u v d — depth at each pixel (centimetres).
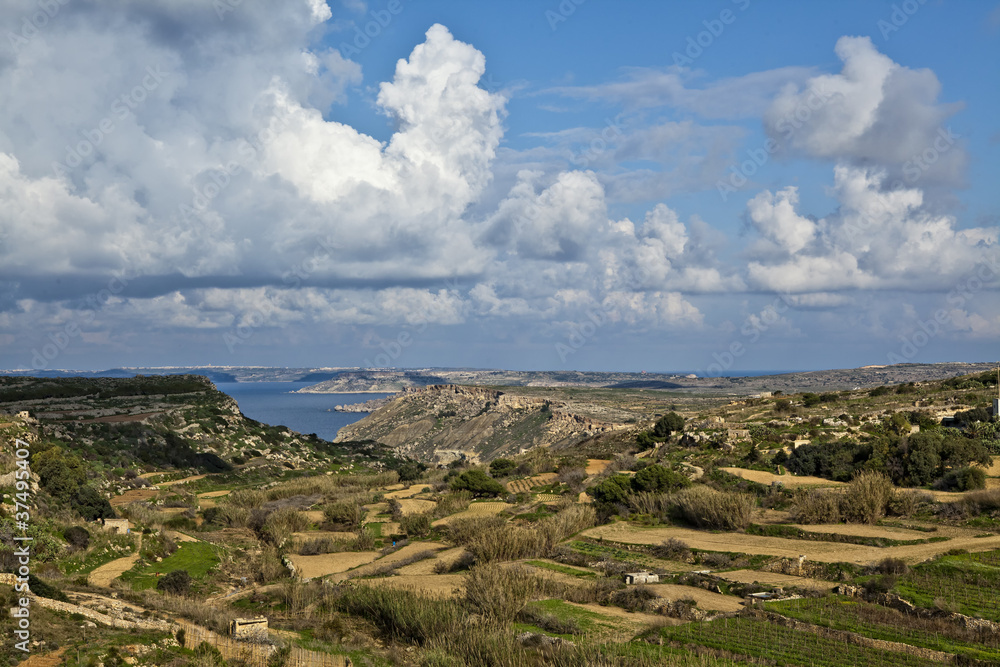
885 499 6612
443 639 4028
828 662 3422
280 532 7512
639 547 6281
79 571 5156
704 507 6969
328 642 4103
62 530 5653
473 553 6234
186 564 6009
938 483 7412
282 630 4338
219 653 3575
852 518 6556
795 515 6806
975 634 3725
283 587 5275
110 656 3228
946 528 6066
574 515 7262
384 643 4222
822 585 4769
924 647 3581
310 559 6881
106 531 6103
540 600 4766
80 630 3478
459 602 4753
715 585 4984
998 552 5109
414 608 4428
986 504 6350
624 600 4747
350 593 4981
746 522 6725
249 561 6538
